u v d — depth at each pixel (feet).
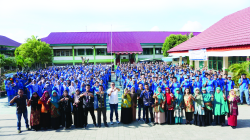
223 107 22.00
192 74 38.04
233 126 21.61
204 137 19.13
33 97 22.11
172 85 30.30
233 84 31.99
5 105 37.32
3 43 115.03
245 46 31.99
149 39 129.08
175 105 23.70
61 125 24.36
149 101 24.07
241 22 47.16
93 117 23.43
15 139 19.44
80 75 46.70
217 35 50.67
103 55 124.16
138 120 25.76
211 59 56.18
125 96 24.30
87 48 122.62
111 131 21.61
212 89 31.76
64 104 22.56
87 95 23.12
